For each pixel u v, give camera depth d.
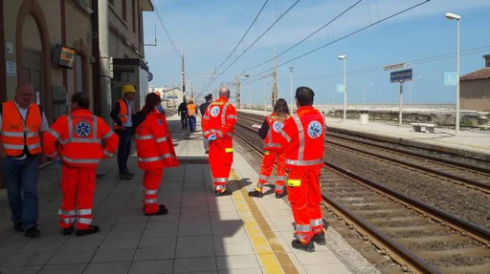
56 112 10.68
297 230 4.97
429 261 5.12
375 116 38.03
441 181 10.34
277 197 7.55
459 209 7.67
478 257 5.24
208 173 9.89
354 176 10.27
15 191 5.35
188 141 18.33
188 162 11.55
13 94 8.04
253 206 6.86
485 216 7.20
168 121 37.12
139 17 29.20
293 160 4.94
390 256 5.07
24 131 5.14
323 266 4.45
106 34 11.03
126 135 8.91
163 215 6.29
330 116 47.09
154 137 6.11
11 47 7.97
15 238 5.22
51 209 6.50
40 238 5.24
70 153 5.22
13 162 5.15
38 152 5.29
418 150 17.77
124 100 8.94
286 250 4.90
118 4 20.27
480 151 14.73
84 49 13.34
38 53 9.77
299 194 4.93
